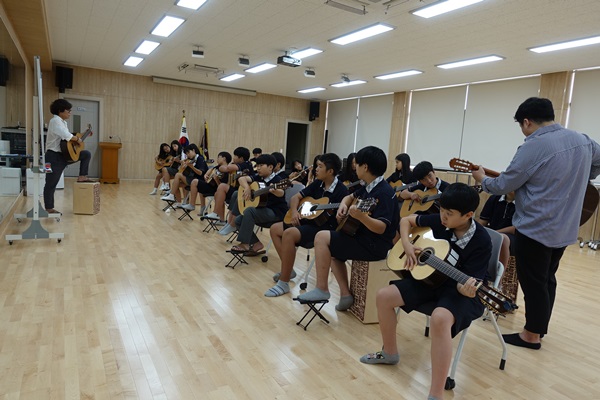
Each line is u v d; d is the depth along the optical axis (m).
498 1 4.50
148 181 11.30
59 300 2.85
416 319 2.96
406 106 10.71
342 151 13.20
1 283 3.10
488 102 8.76
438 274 1.95
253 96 12.78
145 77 11.20
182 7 5.57
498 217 3.28
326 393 1.96
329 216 3.18
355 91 11.34
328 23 5.75
